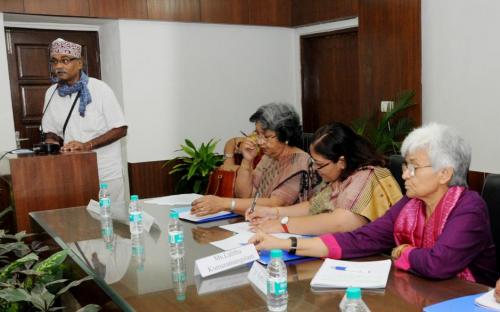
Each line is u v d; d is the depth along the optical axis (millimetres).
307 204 2209
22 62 4781
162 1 4871
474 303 1172
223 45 5340
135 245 1835
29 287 1782
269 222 1964
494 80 3703
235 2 5273
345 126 1983
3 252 2068
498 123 3707
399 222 1646
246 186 2604
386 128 4379
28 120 4836
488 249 1544
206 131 5324
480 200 1524
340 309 1194
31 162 2756
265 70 5637
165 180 5121
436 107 4168
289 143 2406
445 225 1507
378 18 4547
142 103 4934
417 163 1541
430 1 4129
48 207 2818
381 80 4582
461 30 3910
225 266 1487
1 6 4199
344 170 1950
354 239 1656
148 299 1291
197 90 5227
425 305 1215
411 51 4254
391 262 1526
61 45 3213
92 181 2934
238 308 1218
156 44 4953
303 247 1616
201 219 2189
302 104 5816
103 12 4605
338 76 5500
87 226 2188
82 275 1770
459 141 1530
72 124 3307
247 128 5582
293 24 5629
